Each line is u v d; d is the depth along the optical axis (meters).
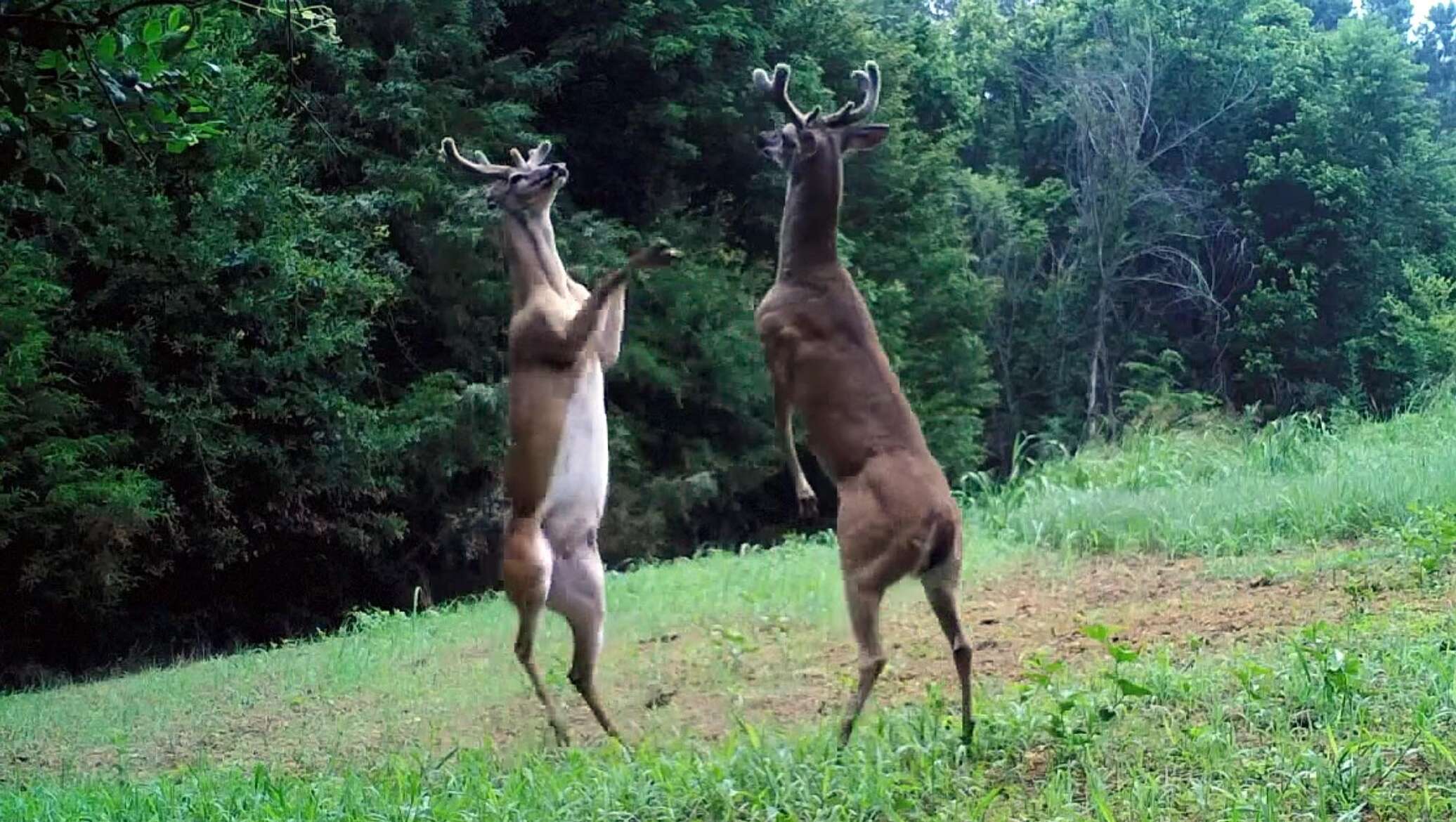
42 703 10.58
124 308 16.81
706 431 21.81
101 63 6.00
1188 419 22.89
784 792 5.27
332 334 17.39
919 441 6.05
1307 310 35.31
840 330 6.23
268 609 18.94
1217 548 10.02
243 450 16.94
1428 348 34.50
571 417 6.78
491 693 8.38
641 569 14.01
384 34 20.30
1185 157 38.81
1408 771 4.84
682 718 7.16
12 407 15.22
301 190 17.67
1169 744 5.39
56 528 15.52
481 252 19.56
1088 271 34.88
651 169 22.77
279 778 6.56
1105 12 39.28
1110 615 8.14
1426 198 39.22
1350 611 7.32
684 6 22.31
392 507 19.33
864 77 6.70
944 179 27.78
